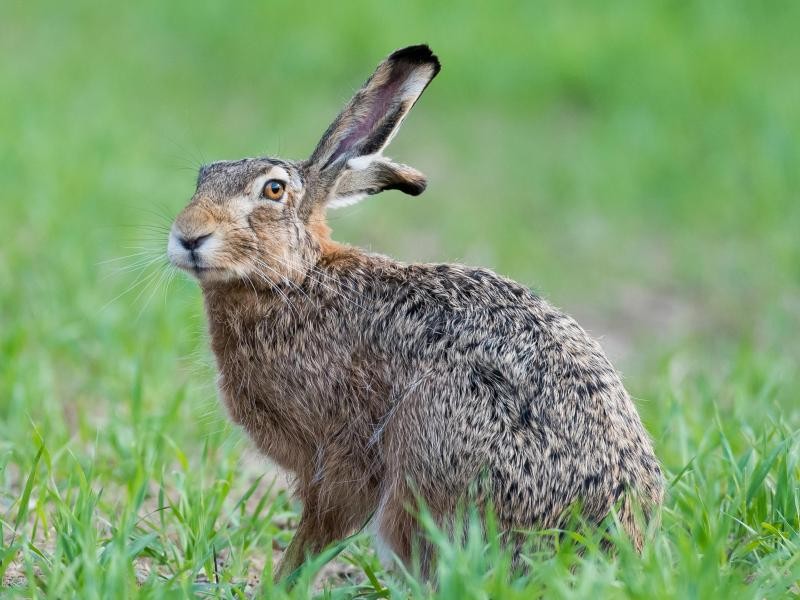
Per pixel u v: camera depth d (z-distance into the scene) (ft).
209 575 27.02
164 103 83.71
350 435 27.02
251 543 28.78
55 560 24.47
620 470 24.85
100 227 55.31
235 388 28.27
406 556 25.99
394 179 30.73
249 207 27.94
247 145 73.31
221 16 102.63
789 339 49.83
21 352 40.52
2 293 46.98
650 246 63.67
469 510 24.75
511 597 21.62
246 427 28.43
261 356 27.84
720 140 76.74
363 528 27.02
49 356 41.91
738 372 40.27
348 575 29.19
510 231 63.21
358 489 27.02
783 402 38.73
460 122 85.10
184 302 45.27
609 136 79.05
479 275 27.53
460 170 75.46
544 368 25.41
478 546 22.57
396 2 103.24
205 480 32.65
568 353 25.84
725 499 28.40
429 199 69.15
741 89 84.99
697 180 71.10
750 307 54.70
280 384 27.66
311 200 29.35
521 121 85.56
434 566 25.30
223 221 27.58
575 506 24.23
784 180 68.85
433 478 25.25
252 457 32.58
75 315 45.29
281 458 28.27
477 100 88.99
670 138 78.07
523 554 24.17
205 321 29.73
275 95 88.02
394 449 25.98
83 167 64.13
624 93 87.25
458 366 25.59
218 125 78.64
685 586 22.16
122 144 69.87
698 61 90.74
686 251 61.62
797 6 101.71
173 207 58.59
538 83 89.86
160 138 73.87
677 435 32.45
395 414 26.08
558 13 101.55
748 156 73.72
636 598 21.71
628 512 24.68
